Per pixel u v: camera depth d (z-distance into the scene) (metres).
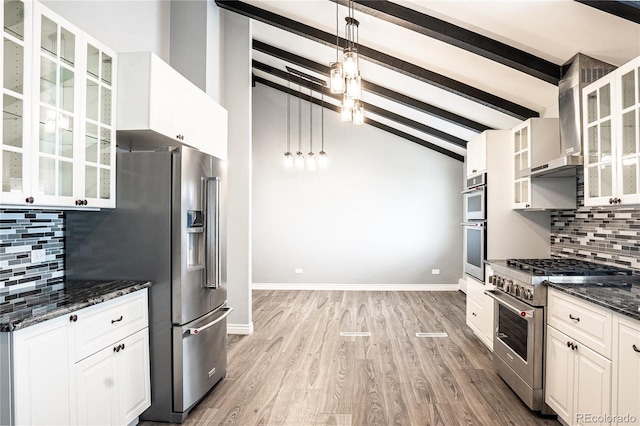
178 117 2.88
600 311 2.01
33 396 1.67
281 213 7.18
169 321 2.52
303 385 3.09
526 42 2.93
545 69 3.11
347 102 3.39
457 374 3.30
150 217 2.53
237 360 3.63
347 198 7.11
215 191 2.84
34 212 2.32
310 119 7.12
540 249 3.94
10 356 1.58
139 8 3.37
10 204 1.78
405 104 5.05
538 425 2.48
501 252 3.95
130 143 2.99
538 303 2.61
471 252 4.36
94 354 2.03
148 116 2.50
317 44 4.48
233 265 4.50
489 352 3.84
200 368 2.73
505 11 2.64
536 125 3.50
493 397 2.88
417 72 4.04
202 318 2.75
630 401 1.79
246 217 4.52
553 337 2.50
